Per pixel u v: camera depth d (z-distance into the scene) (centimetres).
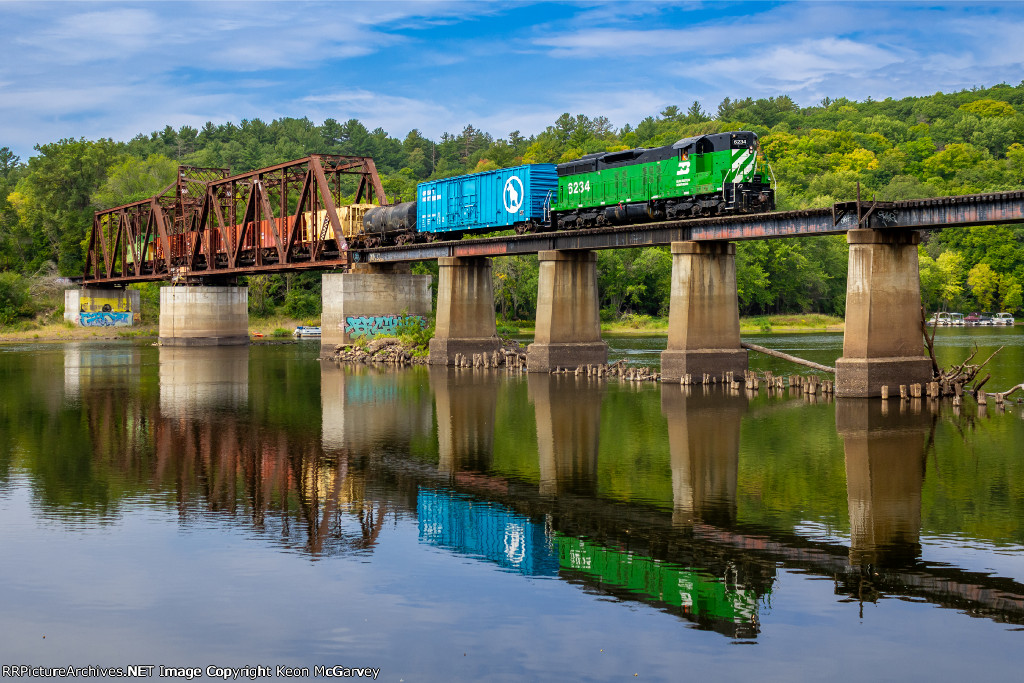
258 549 2158
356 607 1809
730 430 3497
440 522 2350
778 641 1633
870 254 4122
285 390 5166
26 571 2009
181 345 10019
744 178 4709
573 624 1720
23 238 15000
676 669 1538
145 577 1975
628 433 3494
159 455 3219
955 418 3672
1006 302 14475
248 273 9038
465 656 1598
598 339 6081
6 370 6675
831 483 2627
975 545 2073
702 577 1928
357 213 7725
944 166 18975
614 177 5375
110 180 16938
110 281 11744
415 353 7069
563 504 2488
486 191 6212
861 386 4172
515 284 13638
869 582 1880
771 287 14862
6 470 2989
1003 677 1492
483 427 3716
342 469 2959
